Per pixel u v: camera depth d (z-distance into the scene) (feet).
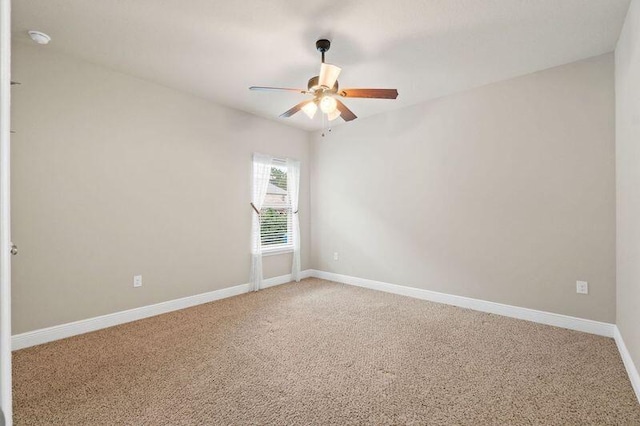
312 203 16.83
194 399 5.87
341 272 15.57
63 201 8.82
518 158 10.22
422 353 7.75
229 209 13.07
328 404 5.72
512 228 10.35
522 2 6.70
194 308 11.44
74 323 8.96
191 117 11.80
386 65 9.55
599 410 5.51
